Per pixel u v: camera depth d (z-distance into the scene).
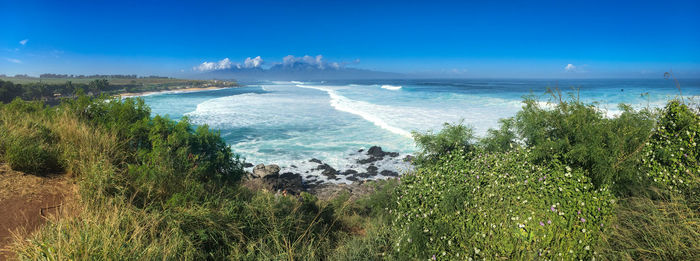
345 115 31.88
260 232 4.47
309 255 4.23
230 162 6.71
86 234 2.97
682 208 3.30
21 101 9.67
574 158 4.06
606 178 3.72
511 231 3.20
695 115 4.04
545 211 3.23
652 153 3.92
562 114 4.80
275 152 18.38
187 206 4.46
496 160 4.60
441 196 4.02
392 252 4.26
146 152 5.77
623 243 3.13
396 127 23.66
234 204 4.88
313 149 18.94
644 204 3.57
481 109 32.22
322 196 11.89
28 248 2.87
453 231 3.57
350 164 16.25
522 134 5.40
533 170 4.08
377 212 6.66
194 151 6.33
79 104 8.00
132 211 3.87
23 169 4.97
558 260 2.94
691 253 2.90
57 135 6.42
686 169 3.72
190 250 3.46
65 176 5.02
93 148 5.61
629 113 4.47
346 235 5.42
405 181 5.48
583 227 3.12
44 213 3.84
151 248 3.09
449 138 6.49
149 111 8.11
